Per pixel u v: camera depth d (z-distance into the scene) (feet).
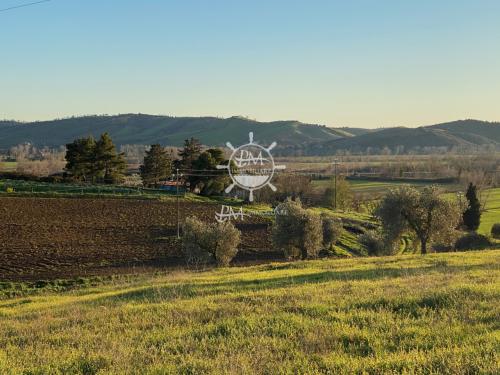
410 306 46.55
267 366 32.01
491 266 78.43
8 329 52.75
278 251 204.23
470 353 31.40
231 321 45.01
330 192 352.49
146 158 399.03
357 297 52.80
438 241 151.74
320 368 31.63
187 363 33.81
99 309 60.75
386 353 33.50
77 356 37.50
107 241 209.36
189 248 162.91
